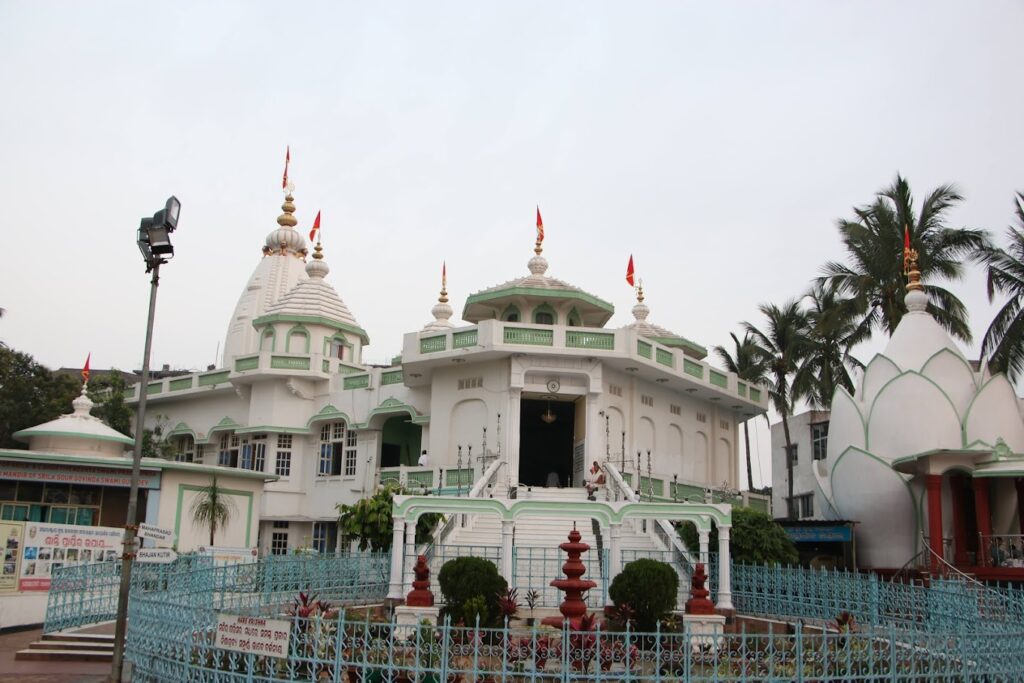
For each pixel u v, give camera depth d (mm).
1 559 21609
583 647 11797
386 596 23297
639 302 45844
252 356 41875
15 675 15789
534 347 31328
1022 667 12320
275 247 52562
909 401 28156
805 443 41656
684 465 37906
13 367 41469
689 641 12211
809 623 21250
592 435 31656
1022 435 27531
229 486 33500
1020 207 30109
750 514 26234
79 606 20203
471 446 33000
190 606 12242
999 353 28922
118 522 31078
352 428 40125
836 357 37688
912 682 11625
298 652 11406
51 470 29188
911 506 28047
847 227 34062
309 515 41031
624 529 26875
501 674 11180
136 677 13031
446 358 32719
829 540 28875
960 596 15820
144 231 14562
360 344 46406
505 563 21531
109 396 43594
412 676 11641
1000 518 27109
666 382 36125
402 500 22000
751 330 41875
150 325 14508
